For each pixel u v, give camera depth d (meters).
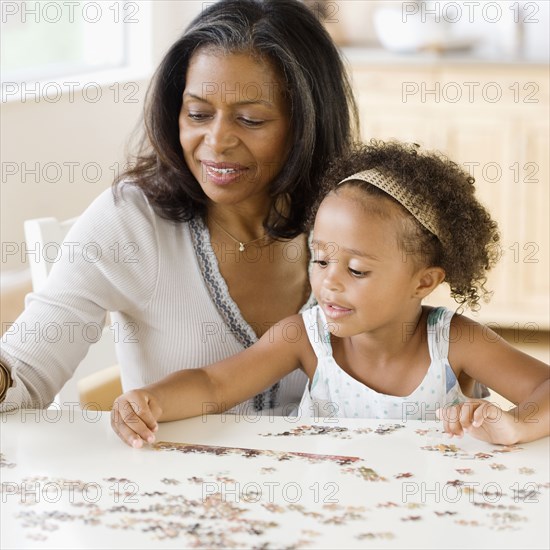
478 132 4.56
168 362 1.83
